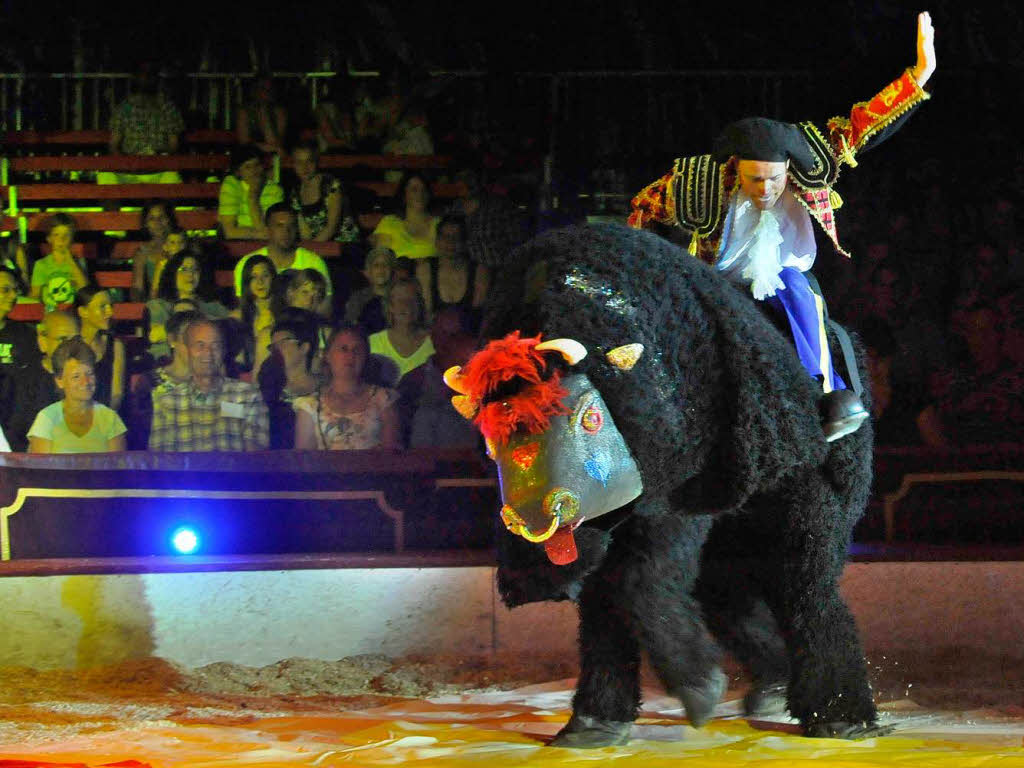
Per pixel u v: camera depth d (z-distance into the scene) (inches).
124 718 316.8
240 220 687.7
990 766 217.0
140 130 726.5
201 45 735.1
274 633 402.9
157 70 730.2
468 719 298.5
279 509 486.0
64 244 673.0
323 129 719.7
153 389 584.4
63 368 585.6
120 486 475.5
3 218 692.1
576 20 727.1
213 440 571.2
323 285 638.5
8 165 726.5
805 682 254.5
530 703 326.3
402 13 728.3
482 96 728.3
